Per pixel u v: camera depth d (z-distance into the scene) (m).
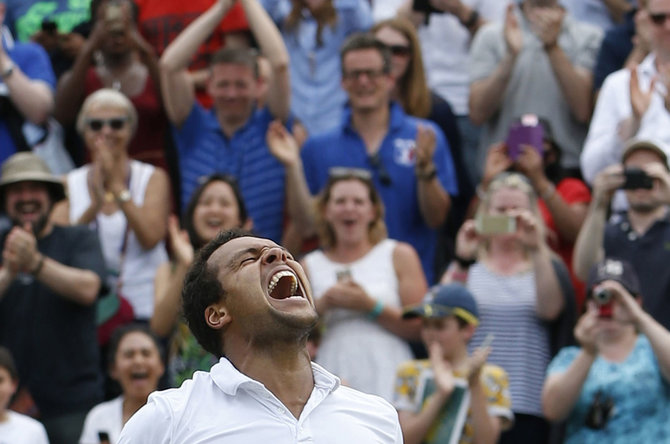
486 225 26.42
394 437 12.93
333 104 33.53
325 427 12.62
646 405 23.03
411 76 32.06
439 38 35.19
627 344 23.47
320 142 30.44
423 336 24.59
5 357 25.05
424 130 29.22
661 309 25.53
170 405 12.64
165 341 26.53
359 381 25.73
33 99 33.19
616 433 23.05
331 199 27.06
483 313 26.27
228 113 30.75
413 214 29.88
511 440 25.56
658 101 29.19
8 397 24.92
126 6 32.66
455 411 23.44
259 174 30.45
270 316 12.54
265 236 30.23
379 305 25.94
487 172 29.48
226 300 12.75
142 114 32.25
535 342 26.06
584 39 33.53
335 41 33.78
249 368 12.73
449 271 27.03
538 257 26.22
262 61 33.00
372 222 27.19
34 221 27.67
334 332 26.08
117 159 30.03
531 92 32.66
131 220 29.58
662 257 25.72
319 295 26.64
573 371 23.36
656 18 29.77
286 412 12.55
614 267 23.64
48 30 35.62
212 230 26.66
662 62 30.00
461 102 34.91
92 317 27.05
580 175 32.47
